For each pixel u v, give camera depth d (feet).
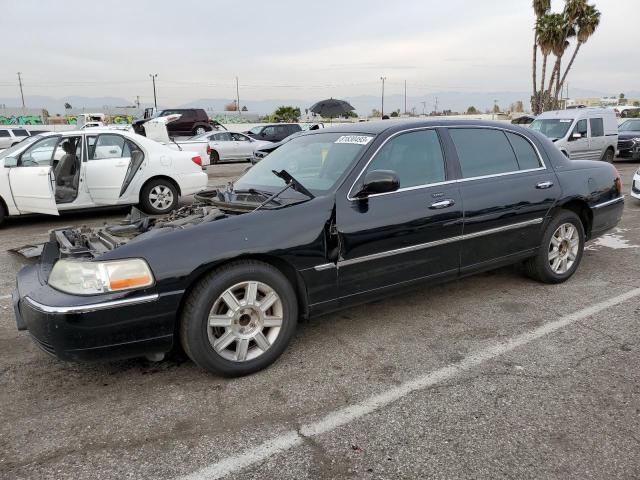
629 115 131.03
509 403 9.95
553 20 109.60
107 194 28.99
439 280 13.78
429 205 13.12
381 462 8.34
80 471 8.25
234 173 58.65
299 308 12.04
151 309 9.99
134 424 9.50
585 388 10.43
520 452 8.51
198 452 8.68
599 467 8.12
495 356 11.91
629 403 9.86
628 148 56.90
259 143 77.10
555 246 16.43
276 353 11.42
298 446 8.78
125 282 9.80
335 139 14.03
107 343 9.80
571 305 14.94
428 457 8.44
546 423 9.28
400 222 12.62
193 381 11.02
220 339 10.73
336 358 11.96
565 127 49.26
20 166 27.32
